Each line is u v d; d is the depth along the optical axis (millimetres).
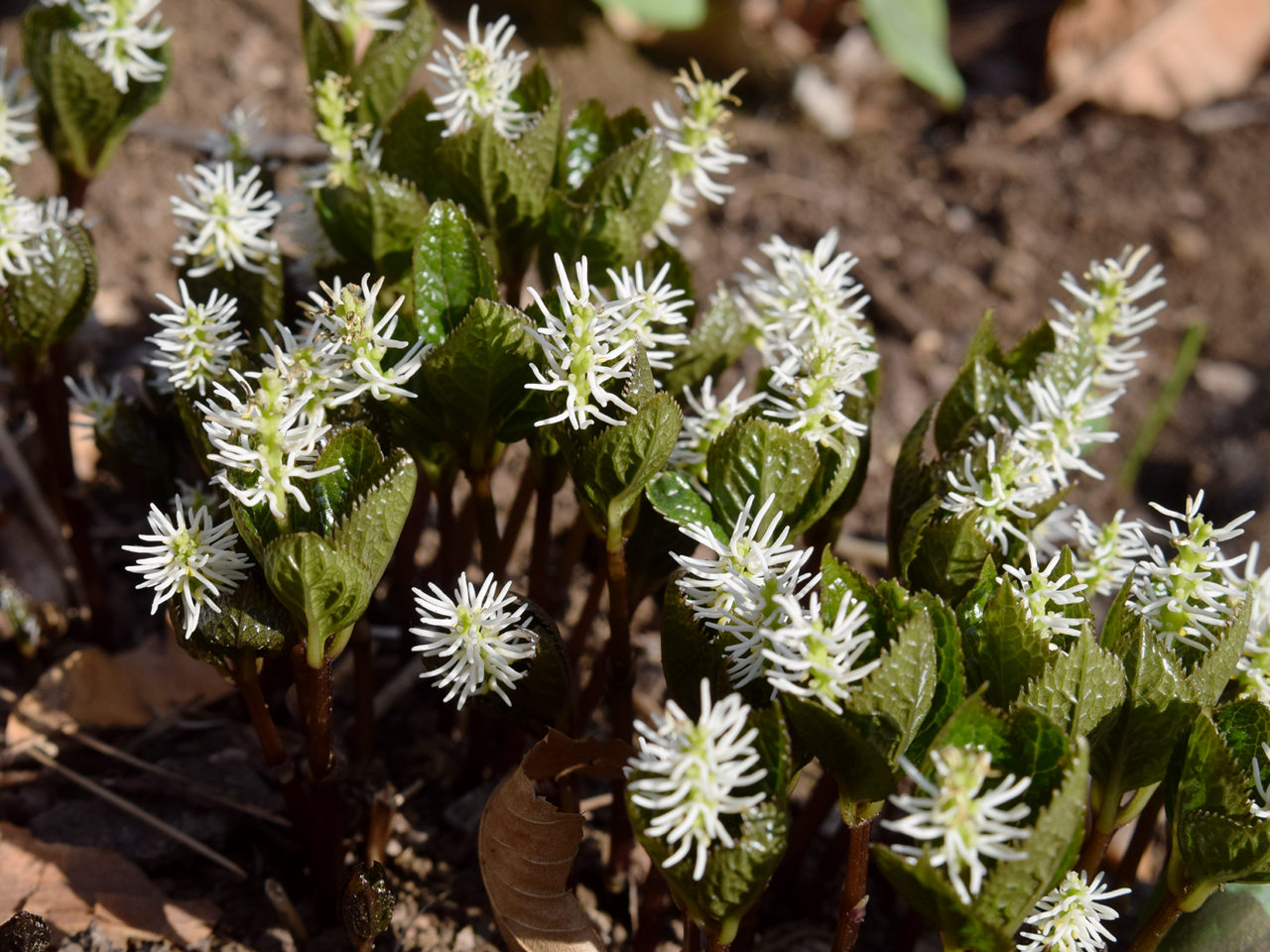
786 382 272
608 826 326
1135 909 324
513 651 258
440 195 301
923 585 270
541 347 263
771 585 248
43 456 364
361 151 305
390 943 304
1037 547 314
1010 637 251
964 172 586
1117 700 250
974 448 275
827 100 621
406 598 341
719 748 231
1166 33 620
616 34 615
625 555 287
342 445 257
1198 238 559
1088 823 300
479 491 283
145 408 315
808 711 239
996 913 233
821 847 332
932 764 239
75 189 324
